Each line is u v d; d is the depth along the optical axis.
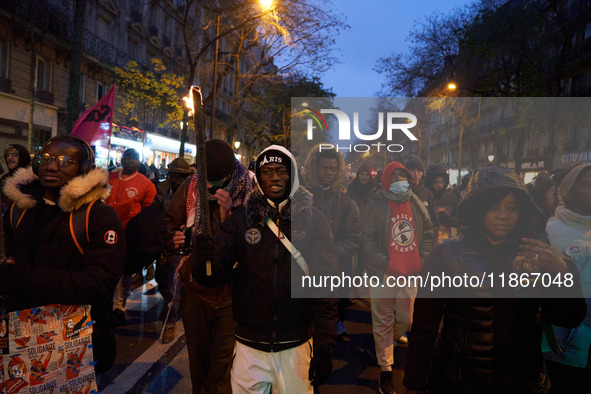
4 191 2.00
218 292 2.50
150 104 23.12
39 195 2.08
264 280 1.95
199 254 1.77
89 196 2.04
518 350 1.61
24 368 1.89
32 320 1.91
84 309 2.03
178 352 3.90
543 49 20.45
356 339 4.48
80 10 11.98
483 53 20.88
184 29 15.77
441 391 1.71
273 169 1.94
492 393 1.62
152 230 4.21
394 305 3.22
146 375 3.41
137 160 4.92
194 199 2.78
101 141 4.85
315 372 1.89
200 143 1.64
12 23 17.56
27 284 1.82
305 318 2.01
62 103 21.58
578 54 19.81
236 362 2.05
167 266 4.37
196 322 2.58
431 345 1.78
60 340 1.97
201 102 1.60
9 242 2.02
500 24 20.44
